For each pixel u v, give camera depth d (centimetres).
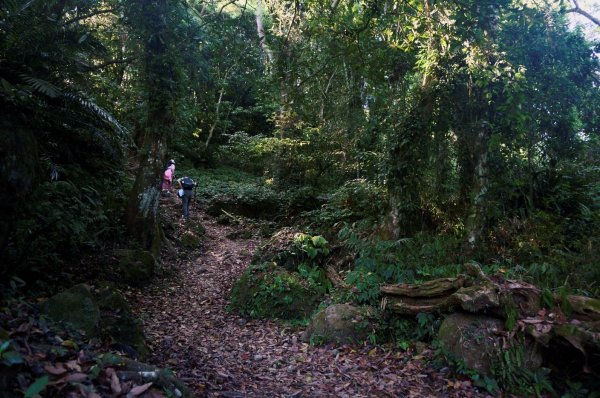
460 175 819
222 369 440
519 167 786
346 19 716
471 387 414
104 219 762
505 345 425
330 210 1135
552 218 735
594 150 866
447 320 480
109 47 1033
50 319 343
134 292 677
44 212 545
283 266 789
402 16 730
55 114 639
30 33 574
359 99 1088
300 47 761
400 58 839
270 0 1073
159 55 788
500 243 706
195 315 655
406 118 785
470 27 666
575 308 427
